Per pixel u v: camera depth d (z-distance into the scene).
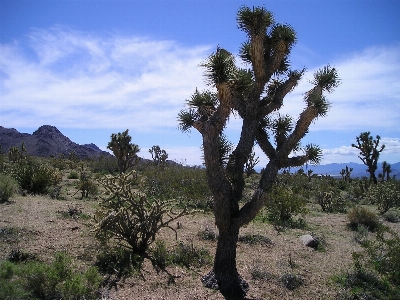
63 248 6.53
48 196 12.66
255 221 11.44
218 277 5.71
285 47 6.10
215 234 8.64
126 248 7.09
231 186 5.64
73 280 4.80
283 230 10.38
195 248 7.46
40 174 13.49
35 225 7.67
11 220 7.84
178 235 8.63
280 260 7.43
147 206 7.21
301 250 8.36
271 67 6.10
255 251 8.02
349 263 7.54
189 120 5.80
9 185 11.20
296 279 6.23
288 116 6.36
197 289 5.60
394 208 16.67
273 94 6.46
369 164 26.05
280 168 5.89
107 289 5.30
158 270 6.26
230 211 5.62
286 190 13.57
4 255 5.84
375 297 5.84
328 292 5.96
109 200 7.07
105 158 32.66
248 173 21.61
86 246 6.79
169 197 13.98
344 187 27.19
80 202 11.84
